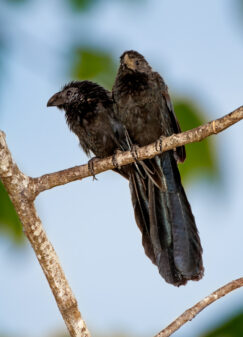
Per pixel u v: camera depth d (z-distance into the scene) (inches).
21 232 393.7
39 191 335.0
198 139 337.1
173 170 443.2
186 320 281.1
